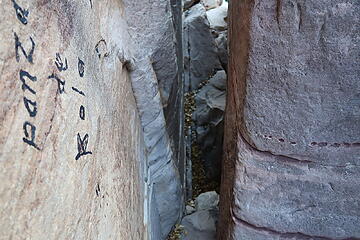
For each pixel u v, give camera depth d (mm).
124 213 1384
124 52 1537
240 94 1550
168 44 1833
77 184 875
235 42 1674
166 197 2379
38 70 723
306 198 1674
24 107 659
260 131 1524
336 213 1691
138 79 1768
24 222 624
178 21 2307
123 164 1438
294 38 1291
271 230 1799
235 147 1692
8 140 600
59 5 867
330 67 1326
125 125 1545
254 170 1648
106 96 1239
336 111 1420
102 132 1142
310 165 1587
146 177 2012
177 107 2447
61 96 821
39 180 686
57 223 748
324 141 1506
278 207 1726
